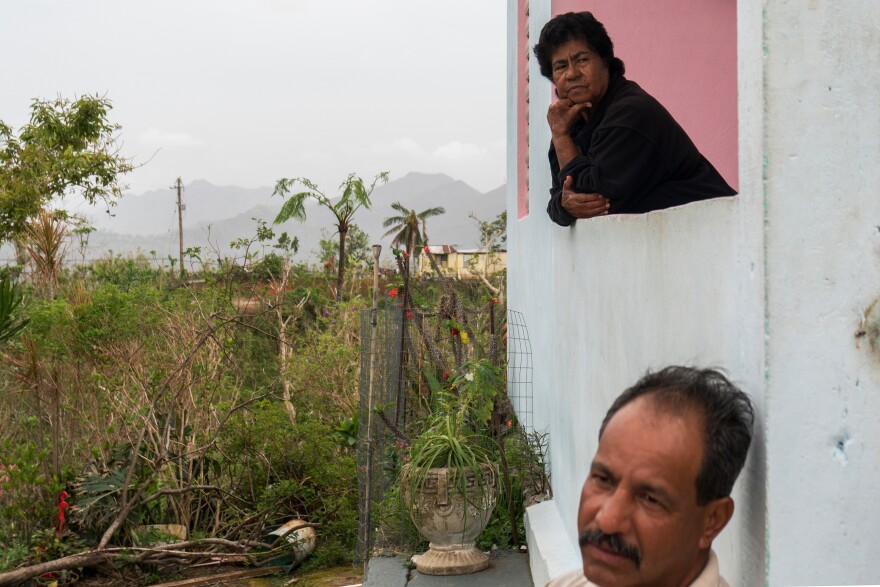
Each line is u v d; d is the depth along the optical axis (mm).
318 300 13688
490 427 6375
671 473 1532
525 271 7703
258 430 7848
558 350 4824
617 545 1551
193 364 8273
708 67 5473
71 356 8398
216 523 7523
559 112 3449
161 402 8312
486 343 8133
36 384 8180
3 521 6918
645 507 1548
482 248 25578
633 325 2697
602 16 5367
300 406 9477
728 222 1869
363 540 6133
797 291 1701
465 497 4914
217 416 8180
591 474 1638
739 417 1582
